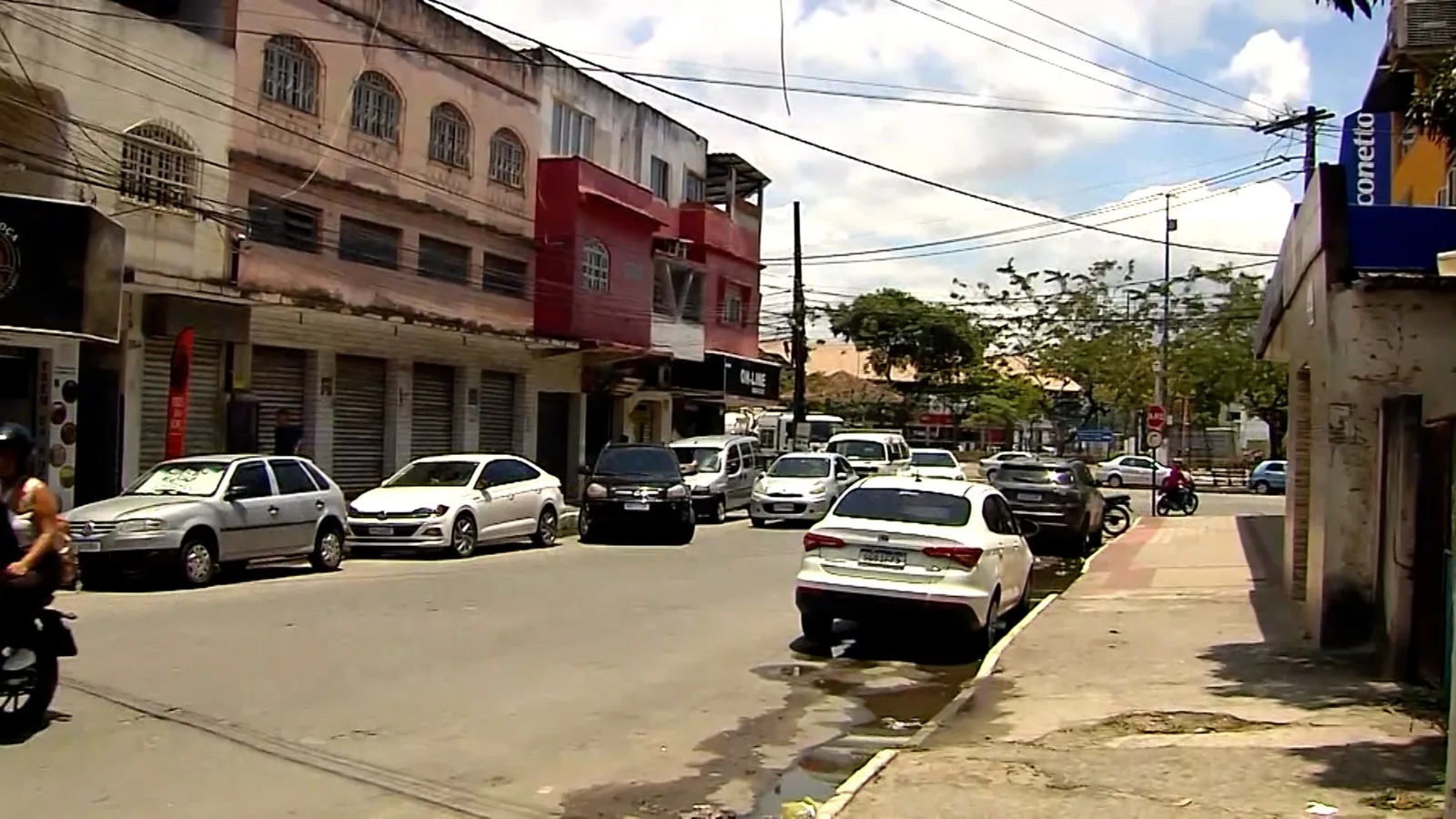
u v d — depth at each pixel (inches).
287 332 900.6
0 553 308.8
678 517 934.4
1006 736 333.7
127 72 737.0
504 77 1150.3
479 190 1115.9
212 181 807.1
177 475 641.0
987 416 2571.4
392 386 1029.2
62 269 610.2
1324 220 439.8
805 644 498.9
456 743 321.1
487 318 1137.4
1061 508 907.4
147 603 542.0
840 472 1155.9
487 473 850.8
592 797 281.4
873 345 2583.7
